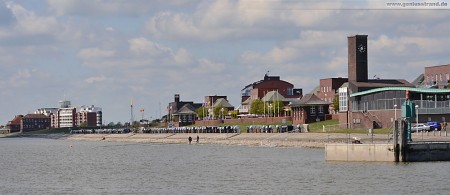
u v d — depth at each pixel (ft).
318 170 572.10
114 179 580.71
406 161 592.60
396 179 492.95
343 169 564.30
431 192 436.76
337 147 629.10
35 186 542.16
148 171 648.79
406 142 591.78
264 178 543.80
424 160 595.47
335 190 460.55
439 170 529.86
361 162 609.83
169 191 485.56
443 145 597.93
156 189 499.51
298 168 601.62
